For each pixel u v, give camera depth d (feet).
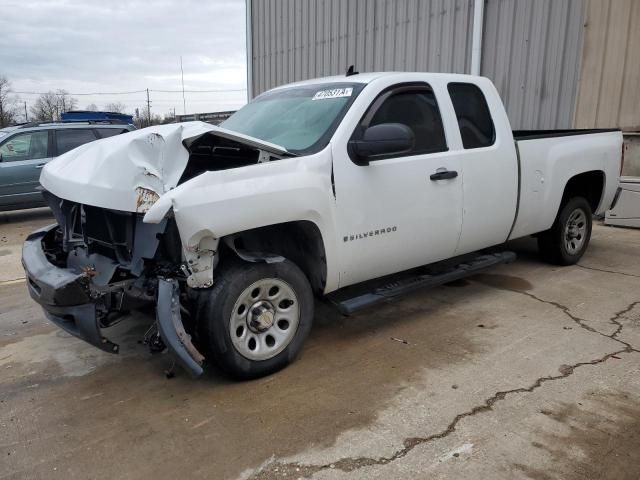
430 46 35.04
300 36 46.68
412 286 13.58
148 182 9.69
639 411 9.58
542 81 29.81
